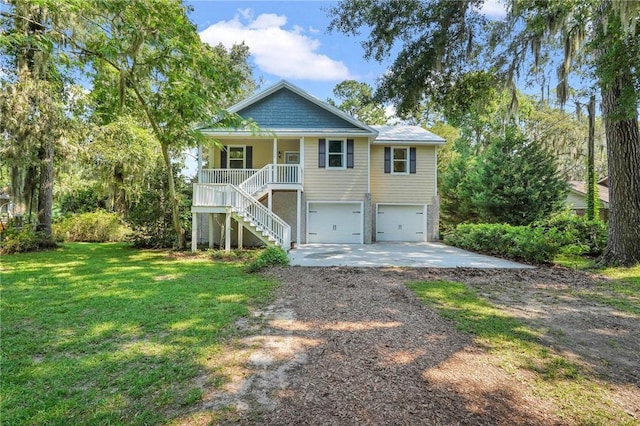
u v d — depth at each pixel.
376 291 6.10
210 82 11.12
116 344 3.69
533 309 5.15
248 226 12.07
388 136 16.36
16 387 2.79
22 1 8.70
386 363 3.25
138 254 11.32
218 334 4.00
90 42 9.43
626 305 5.42
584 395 2.76
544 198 16.22
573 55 9.04
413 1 10.76
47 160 11.93
